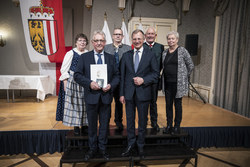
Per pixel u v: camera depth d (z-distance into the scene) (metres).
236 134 2.49
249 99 3.07
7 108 3.37
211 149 2.45
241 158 2.22
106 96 1.65
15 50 4.47
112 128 2.29
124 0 4.22
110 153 1.89
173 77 2.00
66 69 1.90
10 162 2.04
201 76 4.57
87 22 4.49
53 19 3.98
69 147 2.00
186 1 4.48
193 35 4.04
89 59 1.66
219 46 3.86
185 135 2.08
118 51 2.12
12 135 2.17
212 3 4.09
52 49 4.11
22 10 3.83
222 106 3.73
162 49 2.27
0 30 4.35
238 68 3.35
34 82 3.87
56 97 4.44
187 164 2.04
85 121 1.94
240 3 3.23
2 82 3.79
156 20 4.54
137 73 1.72
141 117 1.78
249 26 3.05
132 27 4.45
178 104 2.09
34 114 2.96
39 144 2.21
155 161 2.09
